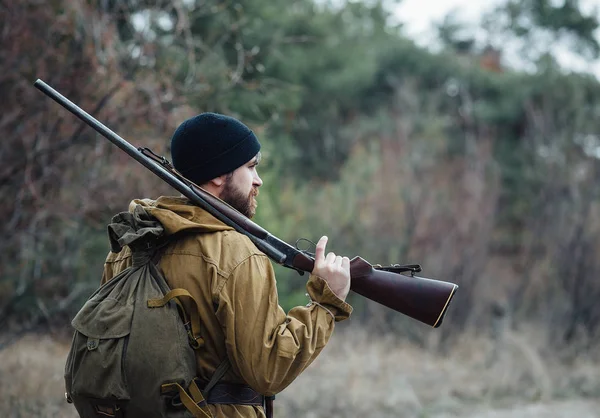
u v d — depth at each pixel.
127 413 2.31
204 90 7.07
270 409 2.60
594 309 11.98
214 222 2.49
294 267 2.51
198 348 2.39
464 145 19.33
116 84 6.41
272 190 10.59
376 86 20.36
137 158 2.54
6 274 7.13
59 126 6.55
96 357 2.30
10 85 6.54
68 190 6.86
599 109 16.52
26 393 5.92
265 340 2.33
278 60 11.24
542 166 15.39
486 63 24.95
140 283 2.38
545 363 10.10
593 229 12.63
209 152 2.55
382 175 14.37
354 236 13.24
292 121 11.42
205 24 8.68
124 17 7.18
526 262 13.17
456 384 8.89
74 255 7.56
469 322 12.22
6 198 6.80
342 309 2.46
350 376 8.33
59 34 6.55
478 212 13.49
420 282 2.56
